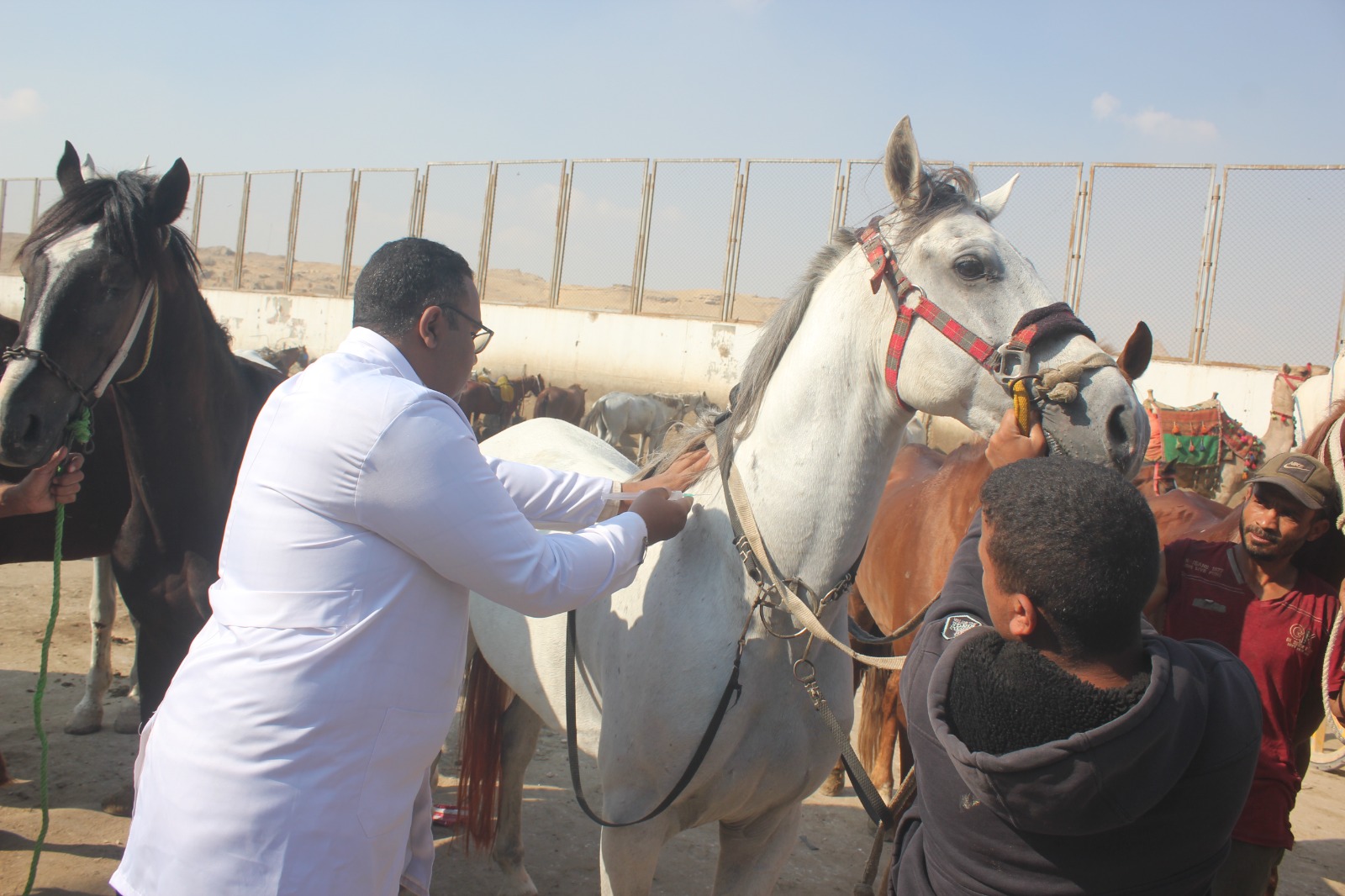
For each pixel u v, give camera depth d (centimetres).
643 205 1590
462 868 312
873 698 364
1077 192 1181
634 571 155
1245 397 1052
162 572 268
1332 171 1040
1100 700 102
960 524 311
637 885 190
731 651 181
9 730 384
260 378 323
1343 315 1032
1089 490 106
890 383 176
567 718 211
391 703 132
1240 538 232
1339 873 346
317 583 129
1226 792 107
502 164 1745
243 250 2070
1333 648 206
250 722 126
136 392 251
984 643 114
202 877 124
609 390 1580
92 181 242
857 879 325
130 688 430
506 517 135
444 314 147
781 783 190
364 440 129
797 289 194
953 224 176
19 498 216
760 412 190
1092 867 108
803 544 179
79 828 312
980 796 108
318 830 126
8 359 222
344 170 1923
